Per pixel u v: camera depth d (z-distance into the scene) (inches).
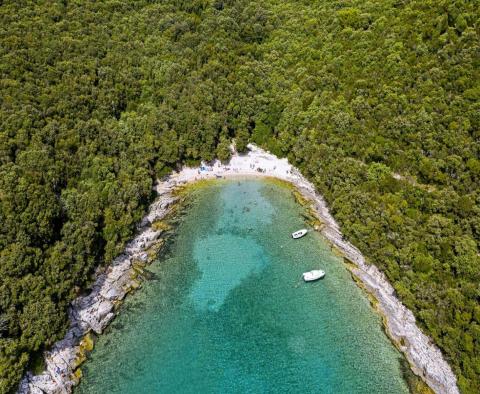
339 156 3004.4
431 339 2114.9
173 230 3095.5
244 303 2518.5
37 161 2598.4
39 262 2217.0
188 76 3863.2
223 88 3818.9
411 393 2003.0
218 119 3654.0
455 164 2400.3
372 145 2832.2
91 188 2787.9
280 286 2620.6
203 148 3634.4
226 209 3294.8
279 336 2315.5
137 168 3206.2
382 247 2458.2
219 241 2992.1
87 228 2477.9
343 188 2824.8
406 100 2810.0
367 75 3166.8
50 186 2581.2
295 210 3243.1
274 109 3718.0
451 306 2041.1
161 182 3503.9
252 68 3937.0
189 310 2488.9
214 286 2637.8
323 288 2583.7
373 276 2534.5
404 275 2300.7
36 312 2041.1
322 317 2406.5
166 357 2231.8
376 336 2273.6
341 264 2719.0
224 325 2391.7
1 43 3100.4
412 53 2957.7
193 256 2869.1
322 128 3228.3
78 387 2094.0
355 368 2133.4
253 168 3676.2
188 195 3444.9
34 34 3339.1
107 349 2274.9
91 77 3390.7
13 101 2822.3
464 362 1897.1
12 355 1886.1
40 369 2043.6
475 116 2440.9
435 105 2655.0
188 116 3595.0
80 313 2353.6
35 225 2272.4
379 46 3213.6
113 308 2479.1
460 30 2792.8
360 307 2438.5
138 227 2987.2
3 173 2362.2
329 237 2925.7
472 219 2181.3
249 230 3083.2
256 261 2812.5
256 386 2078.0
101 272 2596.0
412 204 2466.8
